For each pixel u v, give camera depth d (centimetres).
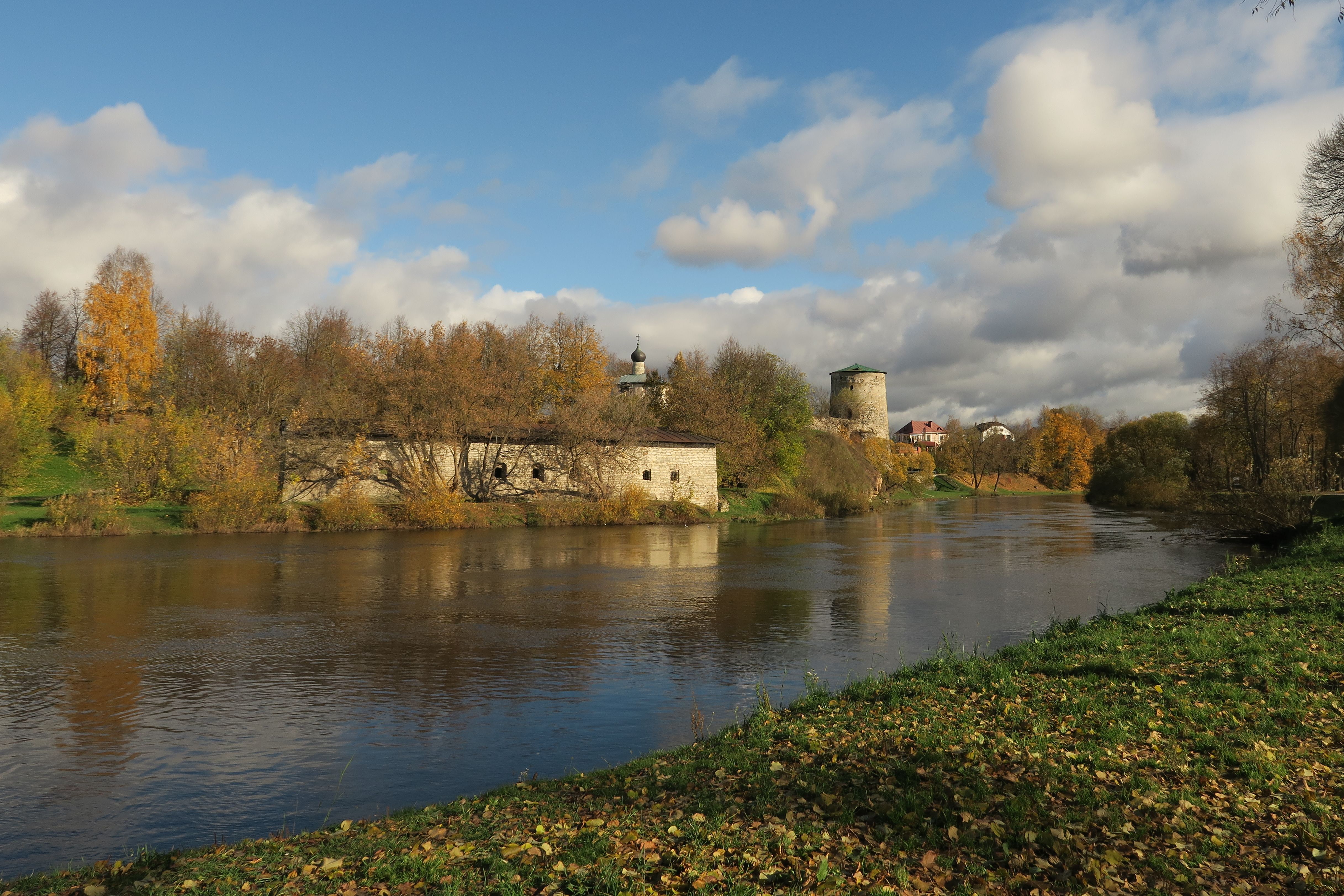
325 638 1659
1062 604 2073
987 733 851
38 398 5466
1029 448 12638
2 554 3180
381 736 1052
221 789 880
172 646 1580
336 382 6706
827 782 730
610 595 2239
